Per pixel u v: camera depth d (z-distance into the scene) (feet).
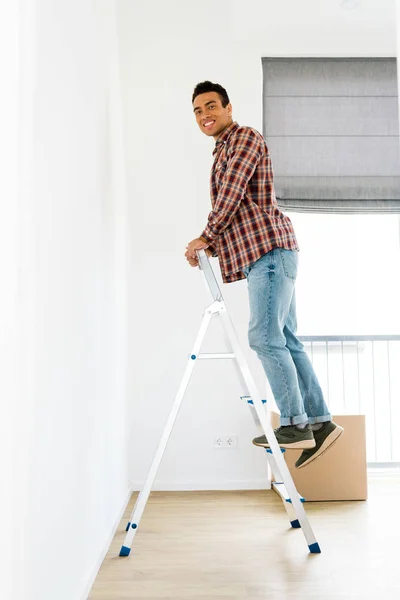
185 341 11.84
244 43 12.23
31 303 3.84
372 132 12.57
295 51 12.39
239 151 7.71
